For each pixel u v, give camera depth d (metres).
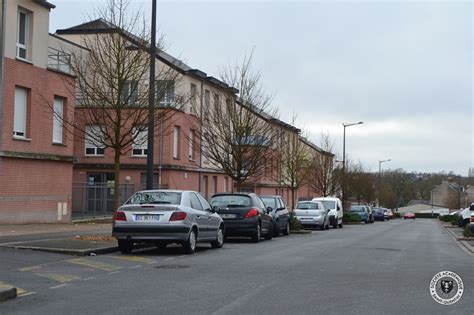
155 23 17.06
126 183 35.25
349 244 19.58
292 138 43.38
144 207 14.02
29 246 14.37
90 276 10.60
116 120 16.88
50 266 11.87
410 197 131.62
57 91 25.42
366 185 74.31
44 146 24.69
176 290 9.15
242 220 19.19
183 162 36.41
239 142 26.81
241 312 7.50
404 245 20.08
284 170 46.94
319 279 10.51
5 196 22.45
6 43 22.45
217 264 12.59
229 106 27.50
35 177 24.16
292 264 12.80
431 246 20.11
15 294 8.48
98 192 35.03
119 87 16.50
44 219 24.69
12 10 22.73
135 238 14.02
